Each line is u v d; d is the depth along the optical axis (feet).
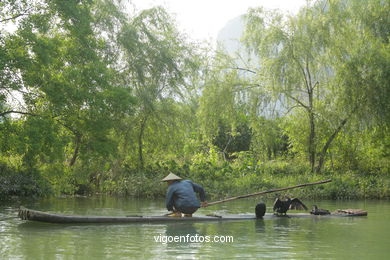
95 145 55.21
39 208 41.24
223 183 63.72
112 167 67.00
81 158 57.21
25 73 46.09
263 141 72.18
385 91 60.44
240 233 26.30
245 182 63.16
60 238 24.08
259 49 66.69
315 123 68.85
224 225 29.76
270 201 52.39
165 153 74.38
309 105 68.39
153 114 69.77
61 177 56.85
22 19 46.09
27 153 48.44
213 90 71.72
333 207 45.37
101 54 63.62
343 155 75.56
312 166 72.33
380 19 65.26
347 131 65.77
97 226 28.66
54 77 49.14
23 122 49.08
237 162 79.77
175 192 33.12
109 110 54.34
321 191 57.21
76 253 20.12
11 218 32.30
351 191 57.98
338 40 64.28
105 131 56.29
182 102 72.69
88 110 52.80
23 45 46.01
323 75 66.33
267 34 66.33
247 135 103.14
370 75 61.00
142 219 30.60
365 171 74.90
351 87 61.62
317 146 70.74
